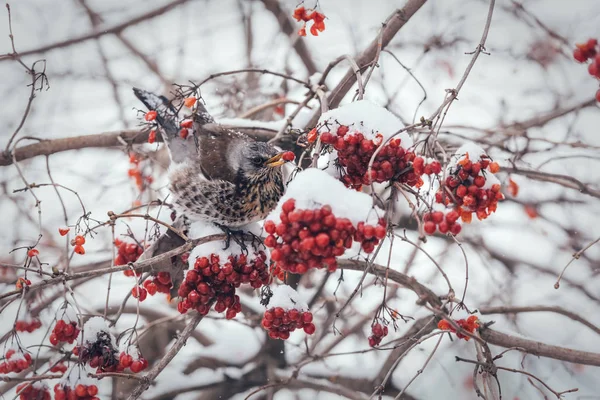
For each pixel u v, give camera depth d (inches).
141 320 525.7
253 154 347.3
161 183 472.4
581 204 499.2
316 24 308.5
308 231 232.7
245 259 295.1
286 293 286.0
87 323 290.8
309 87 355.3
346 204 235.3
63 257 457.7
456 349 478.3
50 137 441.1
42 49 484.1
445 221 239.0
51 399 310.7
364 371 460.1
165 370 464.8
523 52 500.1
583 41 262.1
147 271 325.4
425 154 255.8
